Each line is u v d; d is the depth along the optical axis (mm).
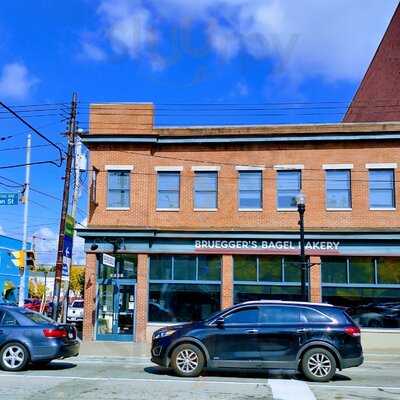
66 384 11789
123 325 23844
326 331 13227
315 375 13062
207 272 23938
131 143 24625
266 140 24062
